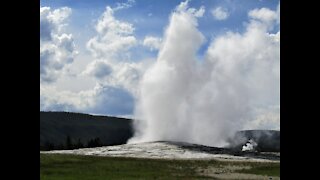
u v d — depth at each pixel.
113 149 84.88
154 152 79.94
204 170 45.56
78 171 43.69
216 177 38.09
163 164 52.81
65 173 42.03
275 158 71.69
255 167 49.53
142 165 51.09
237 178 37.22
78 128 172.62
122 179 37.47
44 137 153.25
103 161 54.97
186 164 53.41
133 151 81.69
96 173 42.06
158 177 38.28
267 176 39.00
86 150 84.06
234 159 67.56
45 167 46.41
